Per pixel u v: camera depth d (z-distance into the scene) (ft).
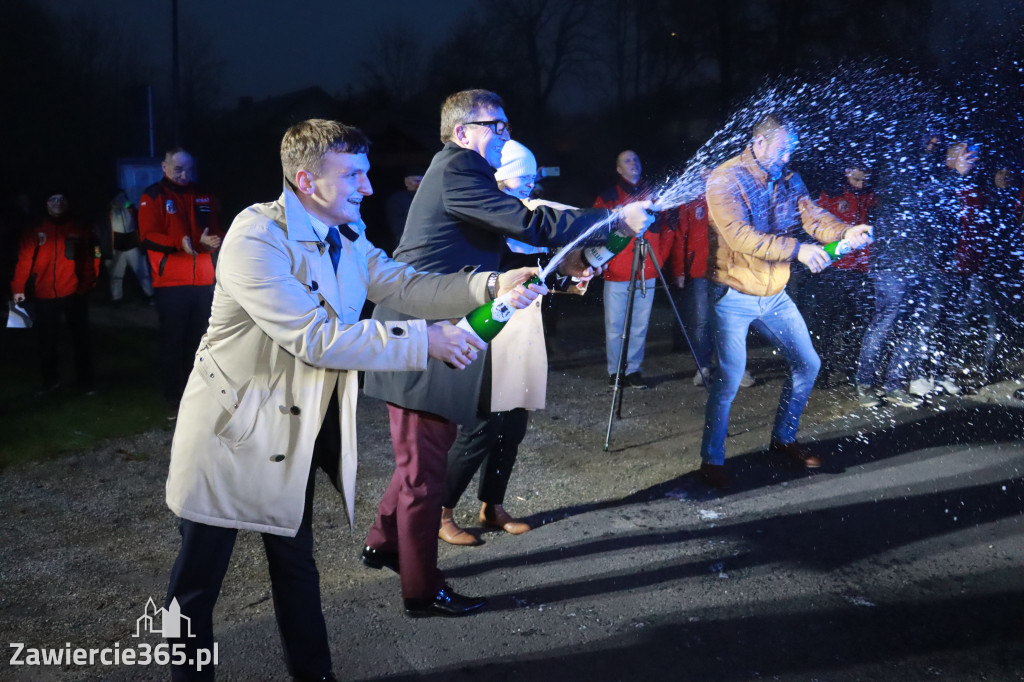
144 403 22.30
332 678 9.07
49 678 9.65
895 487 15.53
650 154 79.66
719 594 11.50
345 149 8.03
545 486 16.37
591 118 87.20
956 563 12.35
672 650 10.13
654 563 12.49
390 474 17.13
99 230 47.55
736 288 15.16
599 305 43.19
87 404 22.18
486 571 12.30
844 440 18.57
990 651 10.05
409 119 64.64
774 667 9.76
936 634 10.44
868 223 22.33
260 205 8.25
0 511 14.98
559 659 9.96
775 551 12.86
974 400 21.33
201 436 7.93
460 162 10.48
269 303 7.64
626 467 17.43
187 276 20.74
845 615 10.91
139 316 38.60
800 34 61.41
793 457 16.89
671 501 15.10
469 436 12.79
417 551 10.70
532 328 13.10
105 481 16.62
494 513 13.97
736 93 69.05
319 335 7.73
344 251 8.64
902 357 21.54
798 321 16.07
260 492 8.05
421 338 8.03
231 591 12.00
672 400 23.09
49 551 13.34
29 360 28.22
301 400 8.07
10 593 11.87
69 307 23.26
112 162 109.50
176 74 80.18
